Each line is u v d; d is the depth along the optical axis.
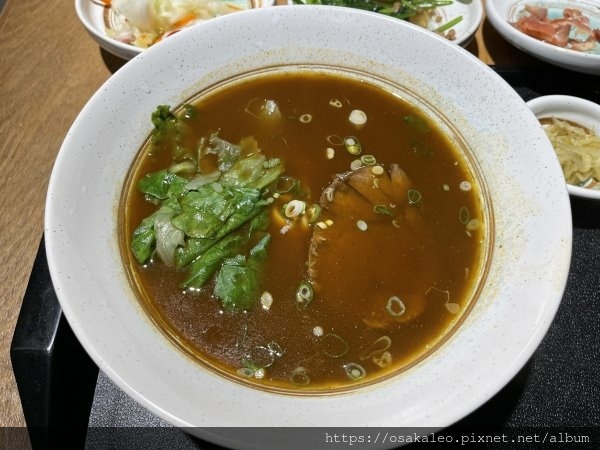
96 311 0.17
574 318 0.23
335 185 0.23
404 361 0.19
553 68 0.32
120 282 0.19
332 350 0.19
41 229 0.25
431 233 0.22
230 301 0.20
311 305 0.20
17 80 0.29
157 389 0.15
